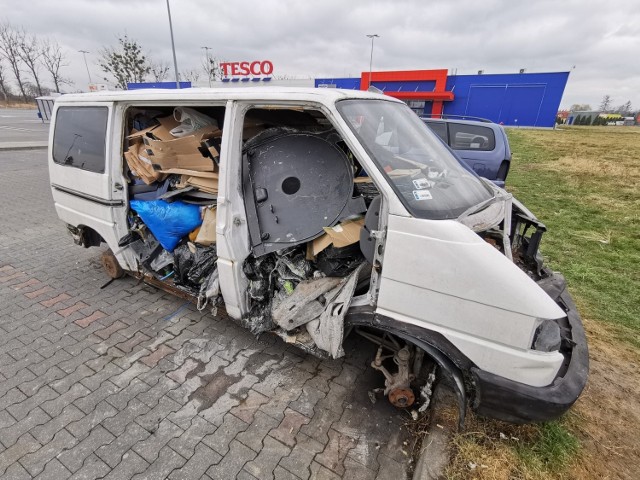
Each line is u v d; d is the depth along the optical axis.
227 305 2.83
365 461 2.18
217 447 2.23
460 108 30.48
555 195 9.10
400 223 2.01
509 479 2.01
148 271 3.48
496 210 2.31
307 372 2.85
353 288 2.33
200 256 3.12
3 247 5.04
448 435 2.24
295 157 2.65
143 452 2.18
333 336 2.33
